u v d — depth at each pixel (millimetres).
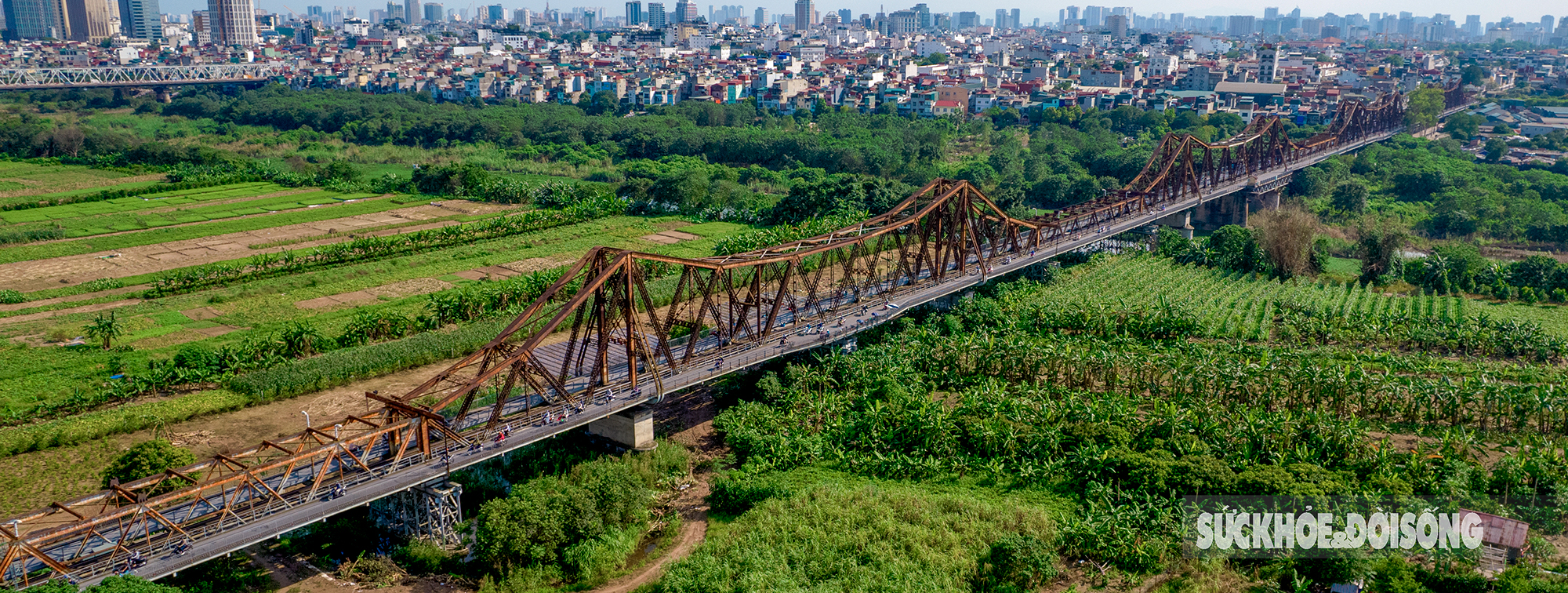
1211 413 101125
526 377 93062
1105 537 80875
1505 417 105250
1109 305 144250
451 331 138250
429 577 79250
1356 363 116375
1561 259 195375
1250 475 87312
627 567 80625
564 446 99625
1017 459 97750
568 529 81438
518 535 78312
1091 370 115812
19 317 143875
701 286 107938
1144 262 183125
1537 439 97750
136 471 85875
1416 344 133625
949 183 152375
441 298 143375
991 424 99812
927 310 143375
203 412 108375
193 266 173000
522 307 148125
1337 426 95312
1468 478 89250
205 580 75562
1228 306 152625
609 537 81688
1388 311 150250
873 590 75250
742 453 99750
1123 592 76188
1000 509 87250
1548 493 87875
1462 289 167625
